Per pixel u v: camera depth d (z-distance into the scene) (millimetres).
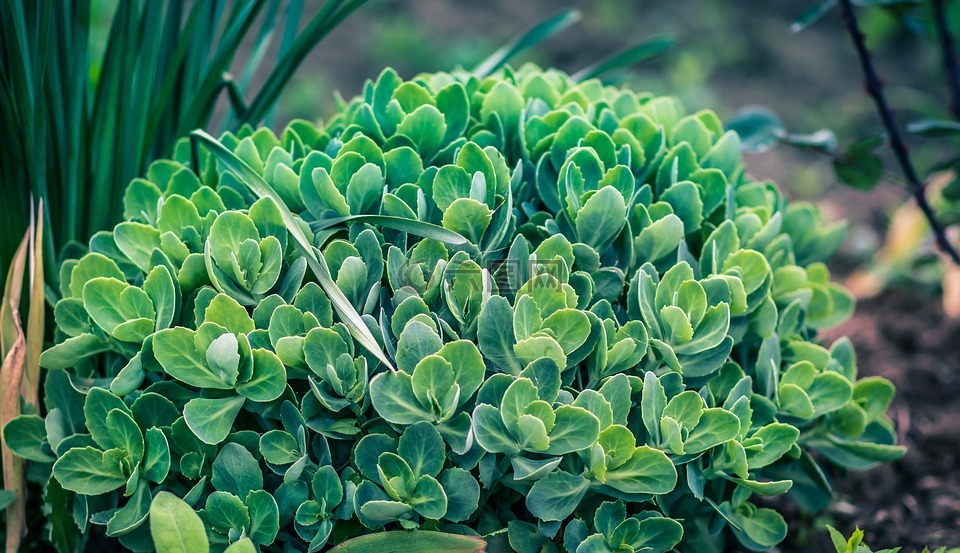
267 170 765
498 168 750
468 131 792
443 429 711
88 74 841
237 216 723
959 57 1076
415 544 710
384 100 796
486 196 740
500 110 788
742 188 820
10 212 809
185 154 833
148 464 731
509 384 709
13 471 785
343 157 743
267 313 726
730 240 766
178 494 750
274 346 711
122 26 819
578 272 733
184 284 738
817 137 919
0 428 774
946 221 989
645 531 729
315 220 750
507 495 748
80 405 772
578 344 717
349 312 704
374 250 731
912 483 927
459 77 826
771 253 801
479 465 715
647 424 717
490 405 701
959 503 894
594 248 746
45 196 800
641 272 729
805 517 881
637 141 778
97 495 758
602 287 745
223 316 716
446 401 703
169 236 735
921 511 898
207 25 864
